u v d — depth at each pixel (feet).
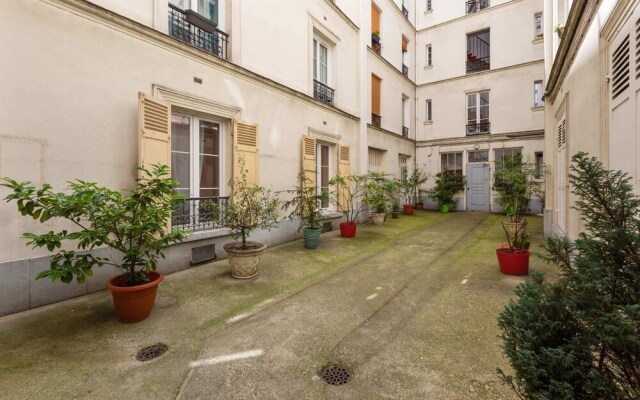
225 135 18.01
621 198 4.37
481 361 7.64
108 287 9.39
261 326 9.57
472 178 42.37
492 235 24.44
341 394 6.55
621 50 9.50
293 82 22.48
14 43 10.30
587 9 12.16
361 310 10.76
